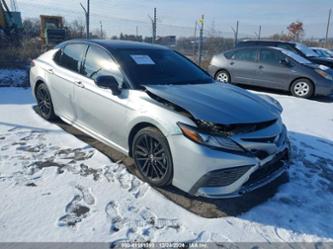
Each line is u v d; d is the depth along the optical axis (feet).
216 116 9.16
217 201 10.07
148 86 10.96
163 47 14.96
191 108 9.41
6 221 8.24
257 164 9.08
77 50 14.25
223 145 8.78
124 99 11.05
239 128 9.07
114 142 11.94
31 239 7.70
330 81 26.91
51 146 13.23
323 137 17.24
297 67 27.94
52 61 15.62
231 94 11.36
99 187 10.28
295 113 22.43
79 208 9.09
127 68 11.80
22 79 28.40
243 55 31.22
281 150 10.11
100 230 8.23
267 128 9.73
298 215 9.68
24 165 11.31
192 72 13.50
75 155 12.50
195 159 8.82
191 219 9.08
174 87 11.23
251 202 10.23
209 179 8.82
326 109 24.18
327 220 9.52
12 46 46.24
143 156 10.73
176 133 9.24
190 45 82.79
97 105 12.27
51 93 15.43
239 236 8.54
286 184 11.55
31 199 9.29
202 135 8.83
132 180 10.85
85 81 12.96
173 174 9.57
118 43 13.64
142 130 10.44
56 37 57.88
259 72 29.86
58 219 8.50
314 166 13.23
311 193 11.01
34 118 16.79
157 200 9.84
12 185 9.93
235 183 8.98
